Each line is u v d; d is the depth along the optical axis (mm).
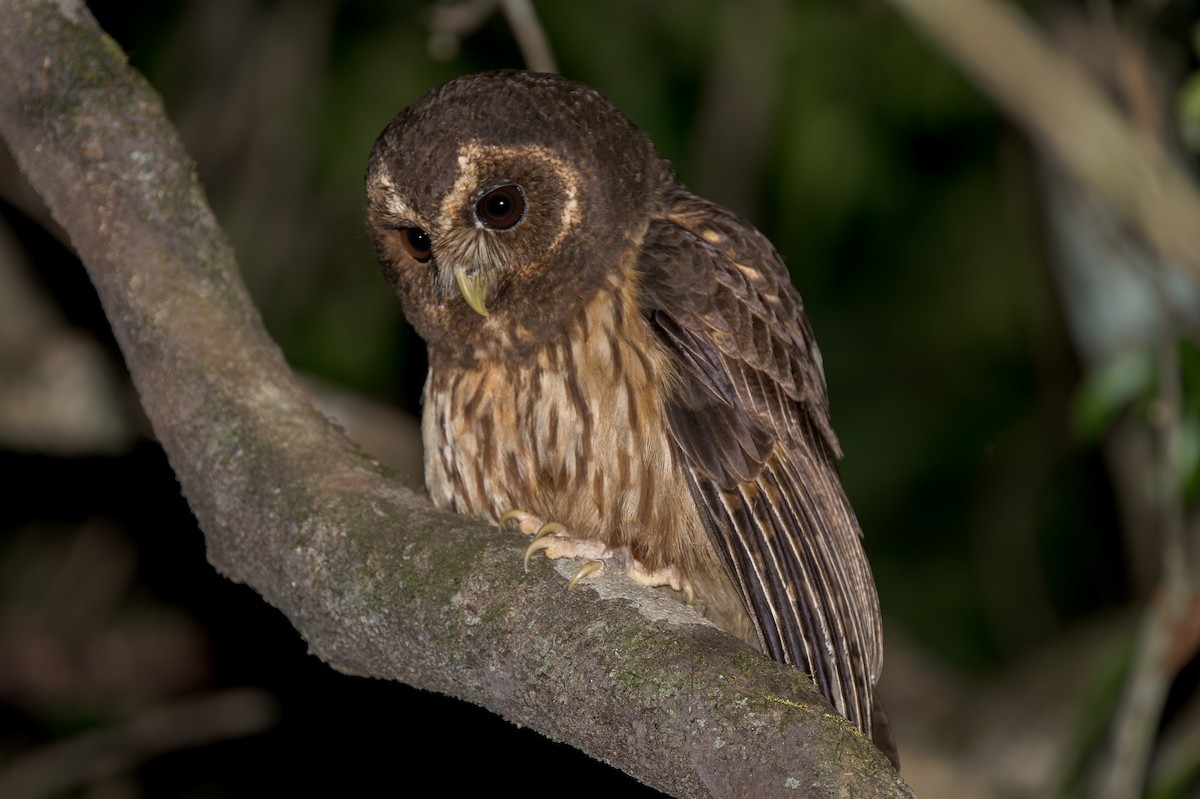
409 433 11859
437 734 11602
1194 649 9680
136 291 6562
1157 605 9352
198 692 12609
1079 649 13125
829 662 7480
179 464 6367
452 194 7598
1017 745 12156
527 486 7820
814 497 7750
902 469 15602
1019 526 15383
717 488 7473
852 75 14062
